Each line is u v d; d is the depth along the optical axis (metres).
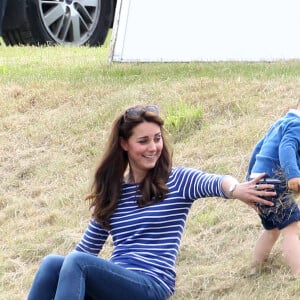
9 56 31.94
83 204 19.06
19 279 16.58
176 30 27.03
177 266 15.75
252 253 15.23
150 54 27.08
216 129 20.52
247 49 26.38
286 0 26.48
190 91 22.77
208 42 26.73
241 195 12.11
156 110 12.91
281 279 14.21
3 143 22.22
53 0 35.72
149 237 12.63
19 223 18.81
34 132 22.44
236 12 26.70
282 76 23.08
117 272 12.06
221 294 14.43
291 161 13.61
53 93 24.44
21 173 20.94
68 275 11.82
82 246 13.27
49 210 19.19
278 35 26.34
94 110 22.97
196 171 12.70
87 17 37.09
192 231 16.84
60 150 21.59
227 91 22.25
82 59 29.89
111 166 12.86
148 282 12.24
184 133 20.84
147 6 27.44
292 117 14.07
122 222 12.75
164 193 12.61
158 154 12.71
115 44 27.52
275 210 13.88
